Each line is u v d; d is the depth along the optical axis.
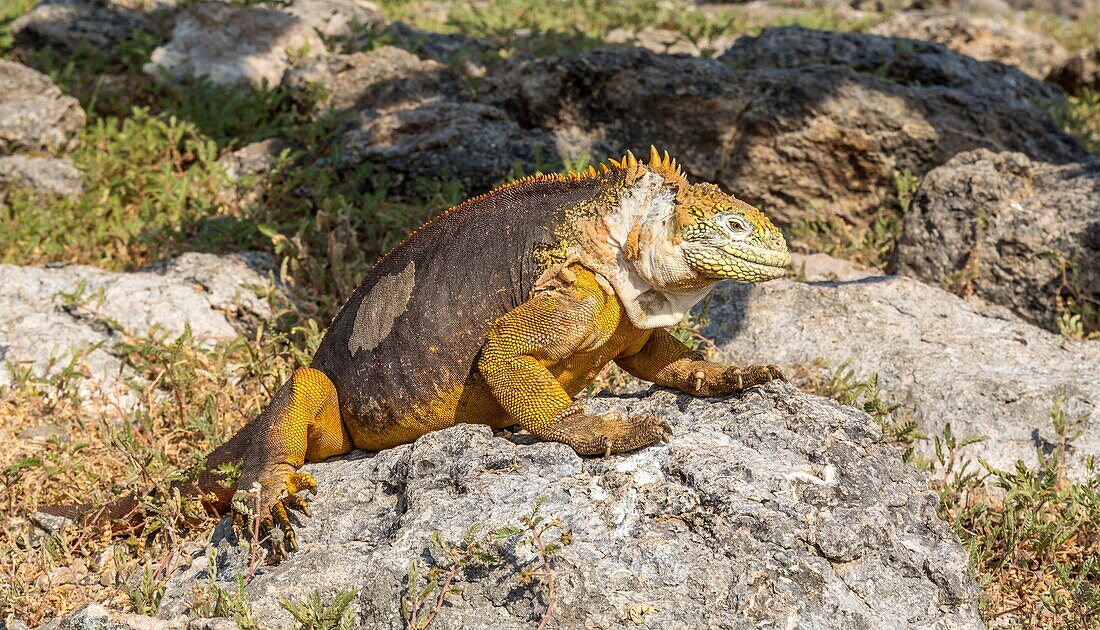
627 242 4.37
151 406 6.39
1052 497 5.52
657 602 3.92
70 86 11.09
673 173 4.45
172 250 8.25
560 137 9.45
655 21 15.59
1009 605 5.15
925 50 11.00
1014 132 9.68
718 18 17.80
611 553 4.04
